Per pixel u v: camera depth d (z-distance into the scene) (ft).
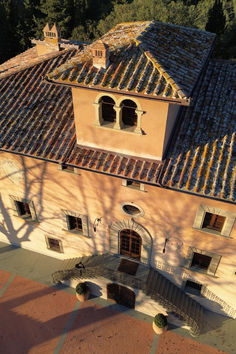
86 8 189.16
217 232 52.06
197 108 54.29
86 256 70.54
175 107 48.42
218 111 53.26
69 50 69.05
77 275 65.67
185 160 48.70
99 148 52.08
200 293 63.57
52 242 73.61
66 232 67.87
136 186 52.80
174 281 64.23
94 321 65.41
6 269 75.00
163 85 40.06
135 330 63.82
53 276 70.08
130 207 57.67
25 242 77.56
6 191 66.85
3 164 61.05
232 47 137.08
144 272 62.85
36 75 64.59
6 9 158.10
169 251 59.26
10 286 71.82
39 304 68.49
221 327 63.62
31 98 60.75
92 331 63.72
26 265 75.66
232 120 51.96
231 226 49.62
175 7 148.87
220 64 59.47
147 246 60.18
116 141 49.73
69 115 57.62
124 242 63.72
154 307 63.57
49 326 64.69
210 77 58.03
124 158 50.57
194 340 61.93
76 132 51.67
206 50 52.16
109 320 65.57
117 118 46.32
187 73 43.21
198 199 48.98
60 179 57.98
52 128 56.24
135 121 47.73
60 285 71.97
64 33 176.45
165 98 39.14
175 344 61.46
